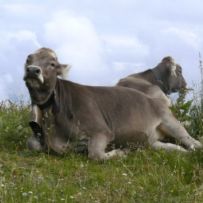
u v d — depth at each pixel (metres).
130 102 14.95
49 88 13.77
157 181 11.69
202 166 12.77
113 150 13.80
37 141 14.02
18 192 10.59
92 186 11.43
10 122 15.34
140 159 13.14
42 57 13.89
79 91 14.44
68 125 13.91
